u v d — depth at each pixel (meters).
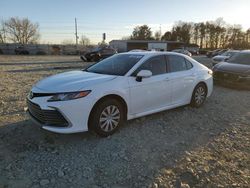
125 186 2.77
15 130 4.12
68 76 4.23
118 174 2.99
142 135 4.13
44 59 27.17
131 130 4.31
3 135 3.93
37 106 3.66
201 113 5.49
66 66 16.97
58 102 3.49
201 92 5.85
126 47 60.78
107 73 4.43
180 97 5.28
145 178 2.93
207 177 2.98
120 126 4.23
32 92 3.83
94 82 3.84
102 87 3.81
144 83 4.38
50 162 3.20
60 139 3.85
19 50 43.50
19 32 74.44
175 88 5.06
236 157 3.50
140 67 4.48
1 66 16.52
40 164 3.14
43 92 3.64
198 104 5.82
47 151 3.47
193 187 2.79
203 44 89.62
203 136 4.21
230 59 9.90
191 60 5.72
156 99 4.68
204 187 2.80
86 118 3.67
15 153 3.39
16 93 6.93
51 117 3.55
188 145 3.83
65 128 3.54
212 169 3.16
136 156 3.43
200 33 88.75
